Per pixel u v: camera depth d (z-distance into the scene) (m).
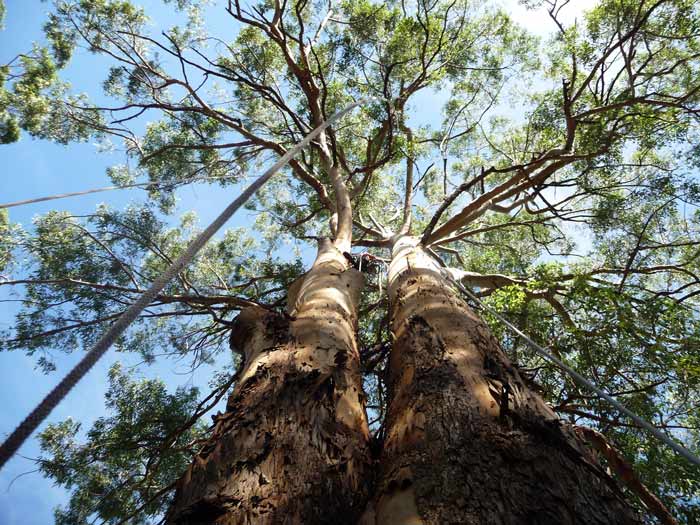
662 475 4.57
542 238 10.70
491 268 9.68
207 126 10.77
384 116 8.77
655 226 8.55
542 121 8.73
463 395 2.56
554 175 10.46
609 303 5.70
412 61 10.31
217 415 2.75
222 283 10.23
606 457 3.42
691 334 5.64
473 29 10.73
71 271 8.79
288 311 5.34
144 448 7.27
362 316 8.40
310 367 2.99
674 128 7.33
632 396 5.29
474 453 2.12
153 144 10.78
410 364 3.10
